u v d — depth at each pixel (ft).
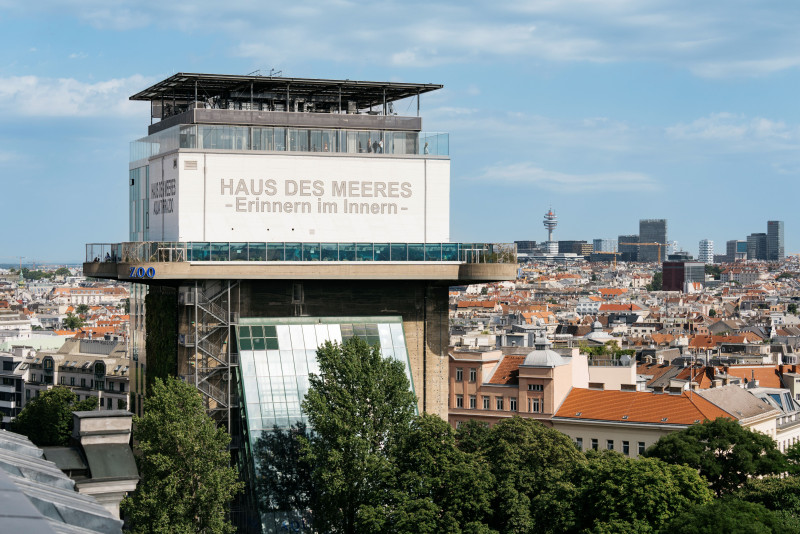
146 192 522.47
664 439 535.60
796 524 422.82
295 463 446.19
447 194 515.50
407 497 391.24
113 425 261.44
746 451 522.88
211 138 484.33
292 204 492.13
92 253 509.76
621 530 389.39
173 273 459.32
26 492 125.08
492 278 504.43
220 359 467.11
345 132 504.43
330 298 493.36
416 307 507.30
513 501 399.85
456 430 508.12
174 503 362.12
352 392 407.23
